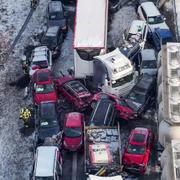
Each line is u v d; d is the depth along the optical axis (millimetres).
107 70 82625
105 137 75500
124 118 80688
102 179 66875
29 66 90438
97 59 84000
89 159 71562
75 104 83062
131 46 90812
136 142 74125
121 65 82875
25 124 80812
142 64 88438
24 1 108750
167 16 102438
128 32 94375
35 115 82125
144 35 94000
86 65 86375
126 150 73562
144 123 80938
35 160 70812
